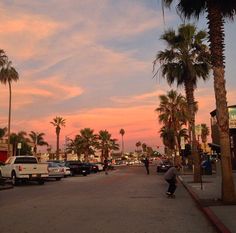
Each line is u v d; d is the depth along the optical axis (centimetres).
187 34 2811
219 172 3456
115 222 1155
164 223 1137
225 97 1495
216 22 1525
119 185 2731
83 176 4338
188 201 1702
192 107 2878
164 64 2886
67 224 1126
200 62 2894
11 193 2212
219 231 973
